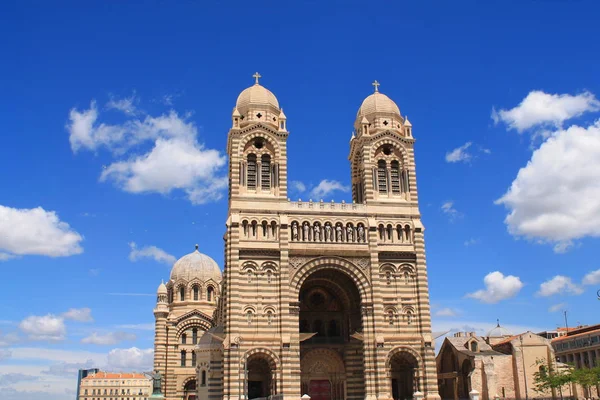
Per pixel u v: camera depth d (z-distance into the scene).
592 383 102.94
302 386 101.00
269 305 93.12
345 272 97.00
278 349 91.31
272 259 95.12
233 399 87.69
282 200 98.75
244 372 85.56
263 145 102.50
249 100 104.88
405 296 97.44
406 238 100.75
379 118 107.75
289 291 94.25
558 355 154.50
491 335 142.50
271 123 103.81
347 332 103.00
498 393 112.81
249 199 98.06
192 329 136.62
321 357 102.75
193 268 145.38
